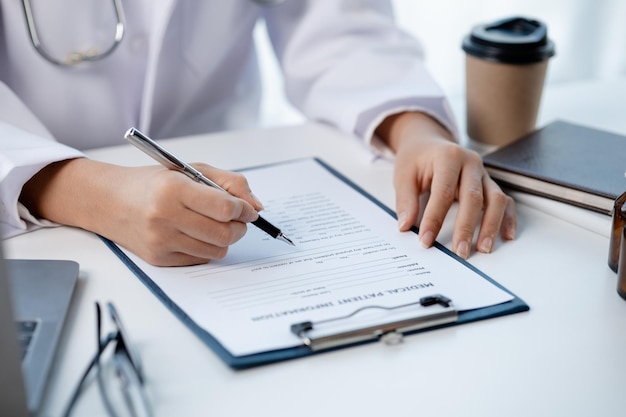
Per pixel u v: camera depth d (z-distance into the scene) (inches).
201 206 25.6
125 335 21.0
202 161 35.4
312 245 28.0
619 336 23.5
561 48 71.1
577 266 27.4
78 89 40.8
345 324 23.0
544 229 30.0
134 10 40.3
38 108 40.9
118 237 27.5
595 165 32.1
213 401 20.4
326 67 41.6
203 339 22.5
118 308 24.3
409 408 20.2
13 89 40.9
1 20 39.2
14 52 39.4
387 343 22.7
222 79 46.2
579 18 70.2
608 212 29.5
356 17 42.4
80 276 26.1
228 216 25.7
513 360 22.2
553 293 25.7
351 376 21.4
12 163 28.4
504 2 67.6
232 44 44.5
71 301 24.6
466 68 39.1
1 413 18.7
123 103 42.6
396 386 21.0
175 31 41.0
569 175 31.1
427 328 23.4
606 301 25.3
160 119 44.9
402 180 32.0
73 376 21.2
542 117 50.4
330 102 39.2
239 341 22.4
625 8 70.2
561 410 20.3
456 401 20.5
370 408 20.2
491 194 30.3
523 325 23.8
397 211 30.5
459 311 24.1
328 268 26.5
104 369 21.4
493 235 28.8
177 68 43.2
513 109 38.1
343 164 35.6
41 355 21.0
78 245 28.2
